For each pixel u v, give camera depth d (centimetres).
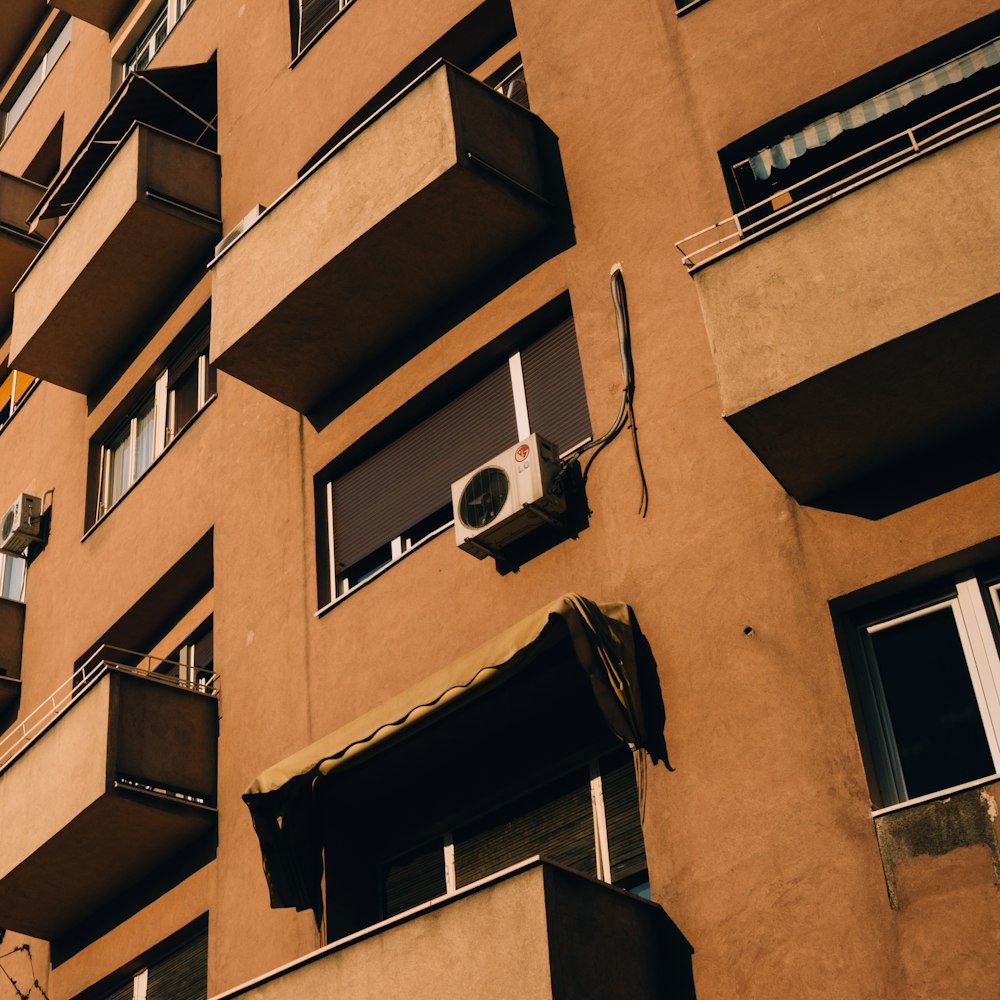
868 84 988
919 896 734
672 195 1042
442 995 795
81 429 1742
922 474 845
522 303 1113
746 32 1059
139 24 2047
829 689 814
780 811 802
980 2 951
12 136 2362
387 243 1143
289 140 1466
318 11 1535
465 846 1033
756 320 828
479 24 1290
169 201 1515
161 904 1249
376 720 978
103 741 1195
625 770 948
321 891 1060
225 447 1404
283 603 1228
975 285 762
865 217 814
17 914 1343
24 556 1772
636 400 987
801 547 865
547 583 987
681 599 902
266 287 1220
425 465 1177
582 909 787
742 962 779
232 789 1205
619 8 1155
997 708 788
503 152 1123
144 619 1495
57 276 1622
